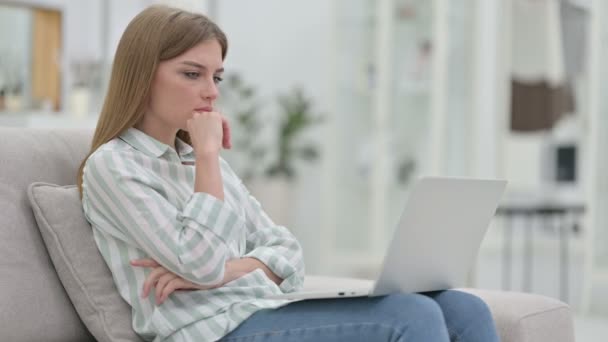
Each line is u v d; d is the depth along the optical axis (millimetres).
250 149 8672
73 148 2957
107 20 7766
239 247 2865
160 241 2441
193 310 2539
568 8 7691
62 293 2676
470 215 2479
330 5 7715
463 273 2637
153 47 2637
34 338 2568
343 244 7809
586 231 7188
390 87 7680
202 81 2691
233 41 8953
